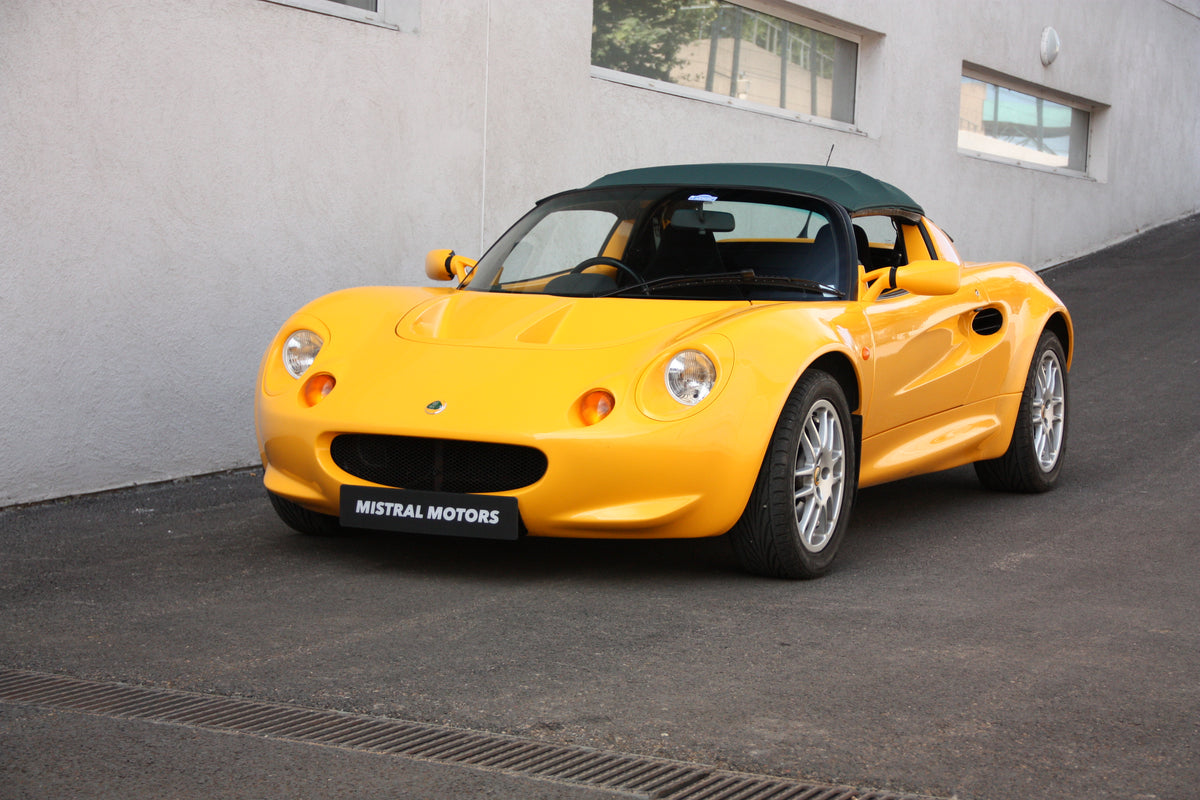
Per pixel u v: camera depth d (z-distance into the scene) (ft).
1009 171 41.63
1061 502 15.84
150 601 10.53
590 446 10.60
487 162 21.77
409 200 20.18
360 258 19.34
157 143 16.37
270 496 12.71
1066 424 16.97
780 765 6.97
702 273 13.12
